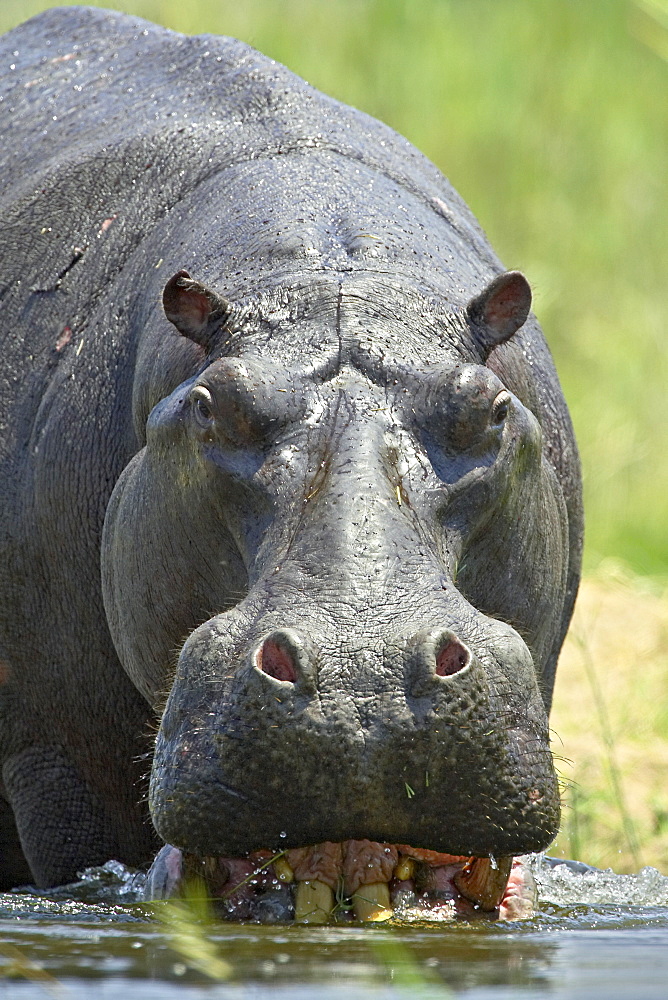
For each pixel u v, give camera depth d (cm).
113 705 2014
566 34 7169
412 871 1541
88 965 1284
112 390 1984
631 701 3169
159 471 1712
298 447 1522
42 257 2136
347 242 1831
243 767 1351
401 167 2133
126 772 2047
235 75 2220
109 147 2170
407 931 1421
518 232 6347
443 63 6862
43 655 2041
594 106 6825
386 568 1405
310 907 1480
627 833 2394
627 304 5981
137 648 1811
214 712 1384
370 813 1349
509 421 1661
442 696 1344
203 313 1716
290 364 1595
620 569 4228
